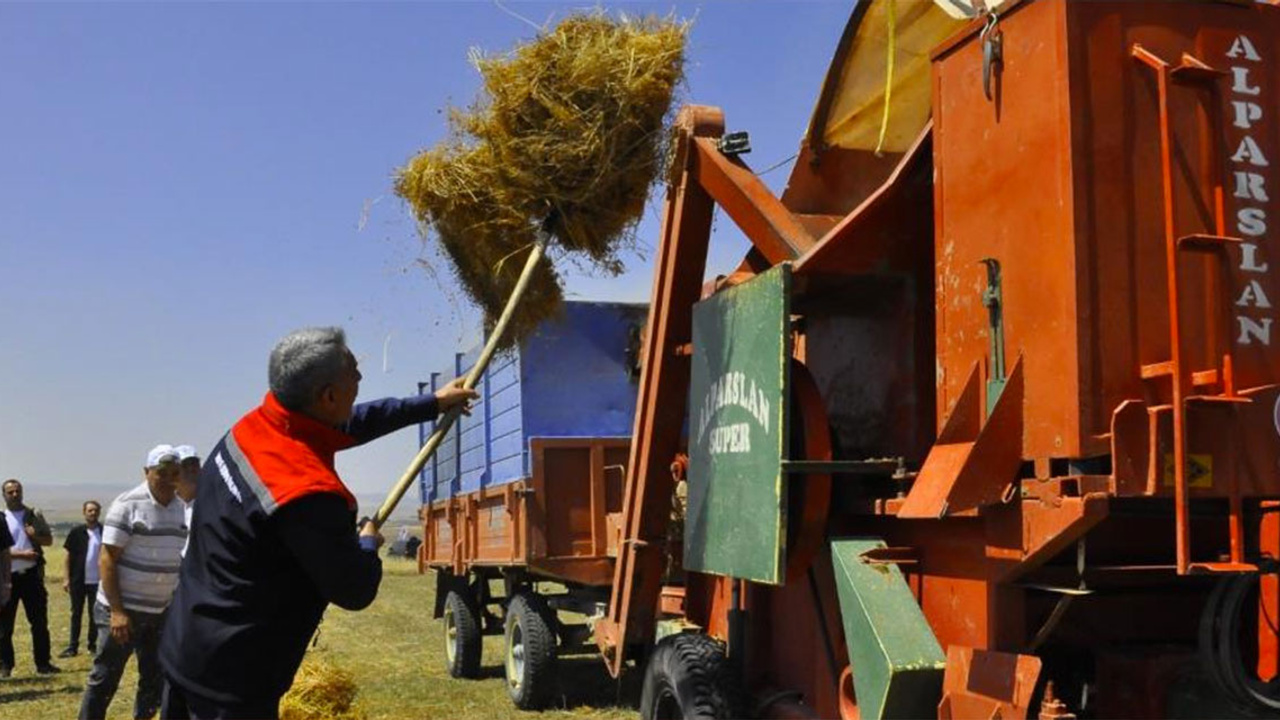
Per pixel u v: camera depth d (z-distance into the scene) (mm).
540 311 5555
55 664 12219
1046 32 3383
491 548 9609
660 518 5906
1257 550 3656
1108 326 3250
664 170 5406
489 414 9781
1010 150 3523
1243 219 3332
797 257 4590
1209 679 3521
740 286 4570
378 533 3783
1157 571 3553
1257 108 3400
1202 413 3209
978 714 3510
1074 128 3283
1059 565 3697
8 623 11266
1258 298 3316
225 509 3217
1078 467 3271
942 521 3906
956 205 3779
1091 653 4016
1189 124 3336
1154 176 3328
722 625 5547
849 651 3971
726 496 4559
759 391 4320
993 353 3549
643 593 5996
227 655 3189
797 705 4832
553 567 8570
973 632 3705
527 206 5258
